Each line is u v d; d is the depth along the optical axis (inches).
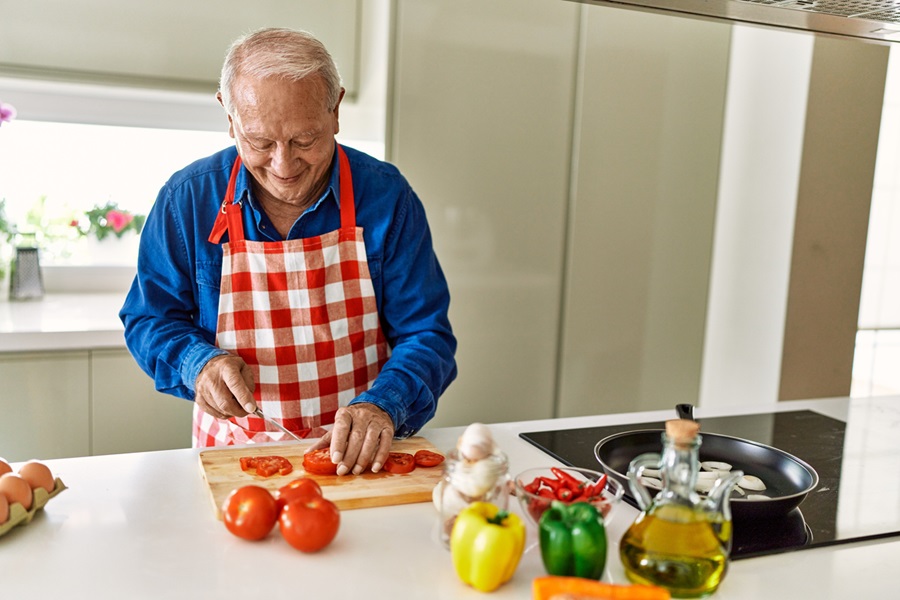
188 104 98.3
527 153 95.7
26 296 94.6
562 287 100.6
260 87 48.8
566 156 97.5
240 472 46.1
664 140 101.4
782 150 97.0
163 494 44.6
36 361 80.4
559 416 103.3
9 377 79.7
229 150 59.6
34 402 81.1
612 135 98.7
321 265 58.7
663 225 103.7
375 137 91.4
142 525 40.6
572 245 99.4
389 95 88.6
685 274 106.3
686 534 33.9
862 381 166.7
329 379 60.1
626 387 105.9
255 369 58.9
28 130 96.3
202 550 38.2
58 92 92.5
